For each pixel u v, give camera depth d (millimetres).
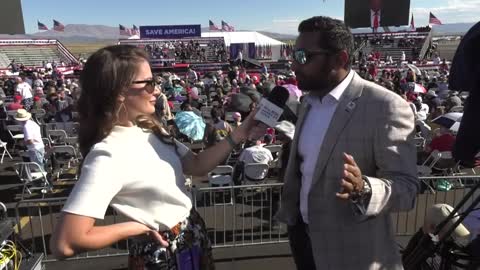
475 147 2076
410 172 1934
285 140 3223
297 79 2160
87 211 1505
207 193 7828
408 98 13469
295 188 2428
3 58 44812
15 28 14219
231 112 12633
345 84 2107
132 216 1676
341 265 2145
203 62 39688
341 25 2061
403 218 6480
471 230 3039
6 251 3324
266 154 7395
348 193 1795
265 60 43688
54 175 9523
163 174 1772
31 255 3793
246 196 7512
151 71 1798
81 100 1715
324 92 2160
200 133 9375
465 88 1908
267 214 6922
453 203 6938
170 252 1778
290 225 2492
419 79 21953
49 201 5004
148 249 1777
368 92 2045
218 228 6492
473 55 1852
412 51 41594
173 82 20688
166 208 1763
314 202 2174
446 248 2834
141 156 1717
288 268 5105
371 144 2002
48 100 15133
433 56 39312
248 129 2219
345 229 2125
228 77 25047
